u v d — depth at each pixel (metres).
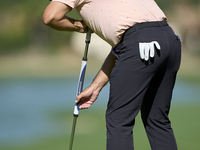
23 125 33.62
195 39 184.00
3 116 39.06
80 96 12.36
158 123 11.66
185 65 127.00
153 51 10.65
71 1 11.02
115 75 11.00
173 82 11.56
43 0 186.75
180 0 189.62
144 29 10.84
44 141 26.50
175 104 42.97
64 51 175.88
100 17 11.12
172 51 11.02
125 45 10.88
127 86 10.88
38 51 177.50
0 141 27.31
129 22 10.88
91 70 116.56
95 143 24.80
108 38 11.27
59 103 47.59
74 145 24.47
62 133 29.19
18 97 55.06
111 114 11.14
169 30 11.13
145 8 11.09
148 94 11.66
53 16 11.08
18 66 138.00
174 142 11.67
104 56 153.12
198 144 22.61
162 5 187.12
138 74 10.80
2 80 85.94
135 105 10.98
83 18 11.55
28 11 185.00
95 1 11.13
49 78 90.62
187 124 30.03
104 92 56.44
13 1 186.88
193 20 187.12
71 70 120.88
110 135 11.04
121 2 11.05
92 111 39.25
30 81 82.38
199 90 57.97
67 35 178.88
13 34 182.88
